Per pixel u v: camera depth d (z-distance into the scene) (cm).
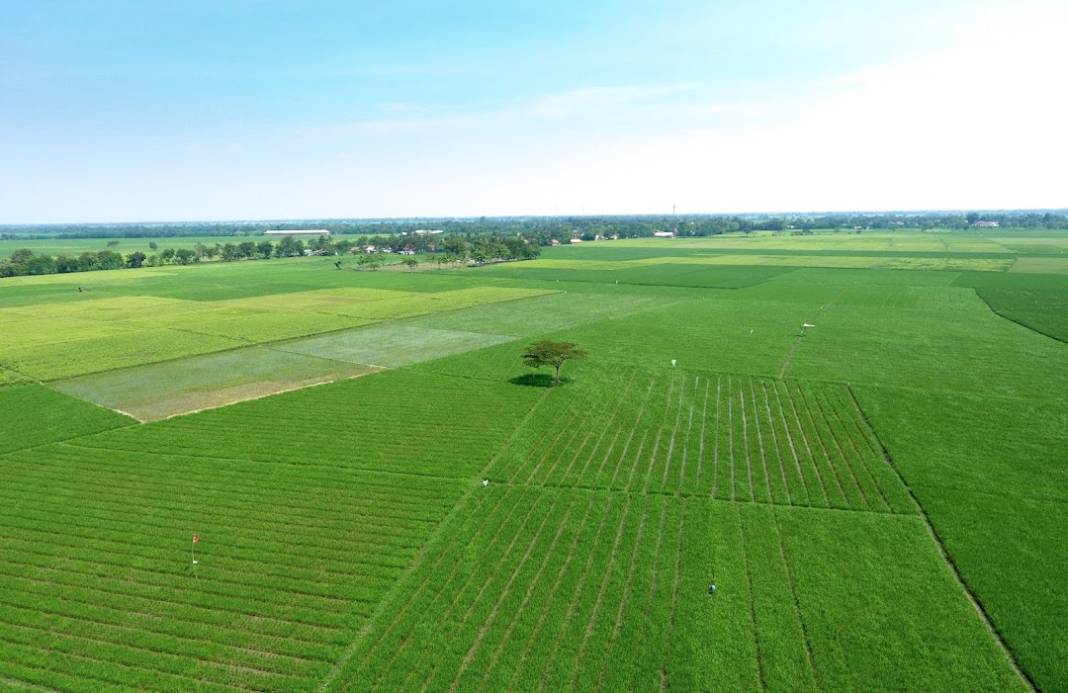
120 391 7181
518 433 5709
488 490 4603
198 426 5975
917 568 3591
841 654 2948
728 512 4231
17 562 3794
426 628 3145
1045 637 3036
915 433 5553
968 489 4472
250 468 5025
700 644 3014
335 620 3241
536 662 2908
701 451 5284
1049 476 4650
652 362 8256
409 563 3722
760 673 2858
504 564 3675
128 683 2859
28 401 6800
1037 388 6819
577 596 3388
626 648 2989
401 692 2761
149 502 4484
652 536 3941
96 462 5175
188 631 3177
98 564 3753
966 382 7100
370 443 5519
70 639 3138
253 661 2970
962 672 2839
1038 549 3738
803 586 3428
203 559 3788
